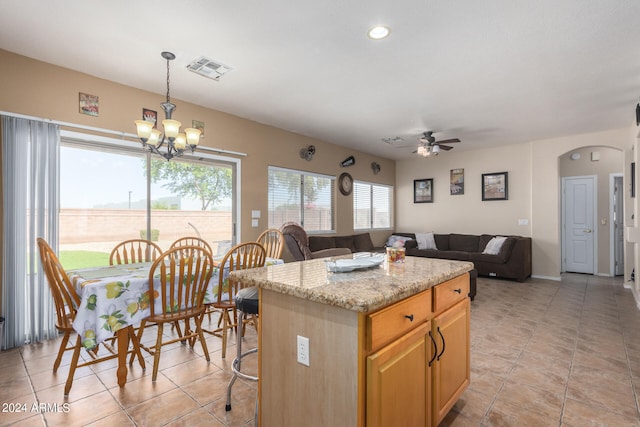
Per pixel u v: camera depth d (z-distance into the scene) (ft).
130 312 7.00
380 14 7.32
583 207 21.16
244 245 8.61
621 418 6.00
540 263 19.36
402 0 6.84
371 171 23.49
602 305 13.55
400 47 8.75
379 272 5.40
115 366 8.07
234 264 9.06
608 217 20.27
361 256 7.30
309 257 13.10
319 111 14.06
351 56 9.25
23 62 9.38
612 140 17.04
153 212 12.32
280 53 9.11
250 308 5.96
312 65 9.82
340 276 5.04
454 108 13.58
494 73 10.30
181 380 7.34
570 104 13.07
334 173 20.26
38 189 9.49
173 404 6.41
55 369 7.64
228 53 9.12
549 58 9.31
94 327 6.54
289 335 4.53
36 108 9.59
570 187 21.63
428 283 4.86
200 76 10.65
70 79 10.19
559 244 18.78
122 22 7.73
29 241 9.34
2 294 8.99
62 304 7.26
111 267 8.68
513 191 20.45
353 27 7.83
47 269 6.99
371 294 3.90
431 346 5.09
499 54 9.09
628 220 16.71
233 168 14.92
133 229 11.81
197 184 13.65
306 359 4.30
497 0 6.81
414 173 24.95
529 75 10.43
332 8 7.11
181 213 13.12
